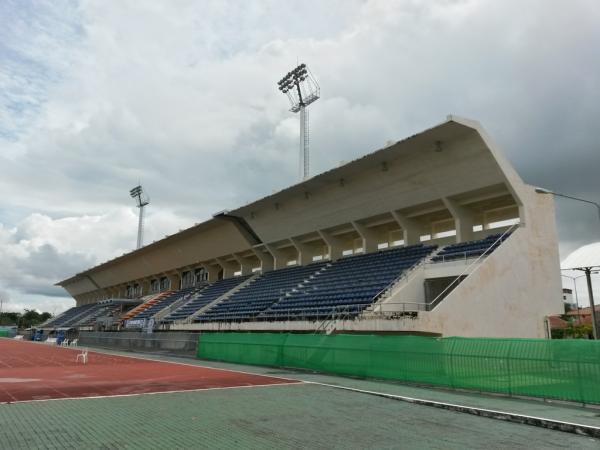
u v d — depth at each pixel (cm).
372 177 2884
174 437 829
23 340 6694
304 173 3897
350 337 1825
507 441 816
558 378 1169
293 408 1123
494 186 2430
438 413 1072
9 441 795
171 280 5944
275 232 3897
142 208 7569
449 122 2198
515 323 2217
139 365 2383
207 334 2830
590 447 780
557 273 2478
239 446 771
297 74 3969
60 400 1235
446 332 2000
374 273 2828
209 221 4231
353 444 788
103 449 746
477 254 2361
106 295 8112
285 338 2175
